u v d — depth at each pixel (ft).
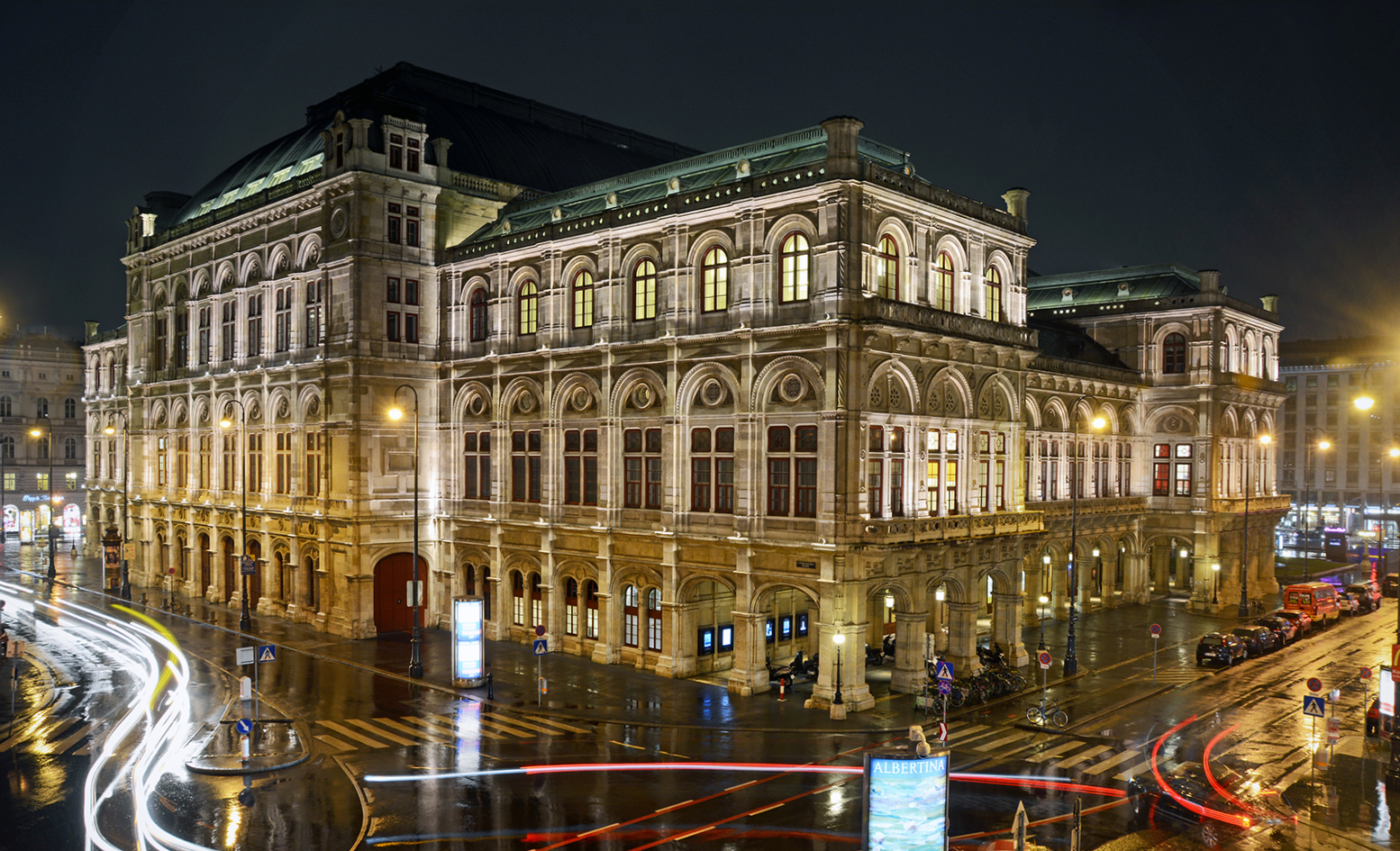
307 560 173.68
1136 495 209.46
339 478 164.14
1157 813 82.38
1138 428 211.20
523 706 118.01
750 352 124.57
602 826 79.20
